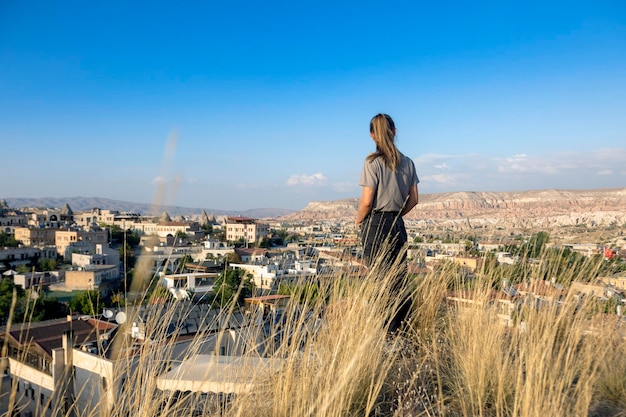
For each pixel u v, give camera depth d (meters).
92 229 103.12
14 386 1.96
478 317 4.27
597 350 3.76
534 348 3.49
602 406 3.37
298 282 3.71
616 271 4.82
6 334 1.99
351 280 4.09
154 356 2.57
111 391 2.25
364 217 4.76
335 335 3.48
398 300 4.35
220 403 2.87
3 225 112.25
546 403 2.90
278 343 3.33
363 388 3.25
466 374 3.52
